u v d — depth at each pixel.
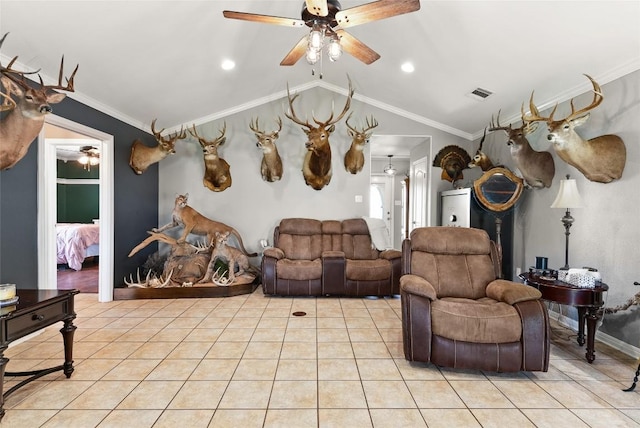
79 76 3.28
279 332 3.18
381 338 3.06
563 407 2.03
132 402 2.04
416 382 2.31
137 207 4.72
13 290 1.97
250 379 2.32
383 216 8.06
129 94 3.90
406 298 2.50
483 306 2.42
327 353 2.74
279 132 5.13
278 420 1.89
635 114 2.71
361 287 4.35
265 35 3.52
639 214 2.69
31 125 2.48
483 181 4.13
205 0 2.75
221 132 5.27
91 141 4.16
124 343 2.91
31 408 1.97
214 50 3.52
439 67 3.76
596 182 3.06
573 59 2.93
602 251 3.02
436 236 3.07
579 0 2.31
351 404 2.04
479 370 2.41
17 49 2.68
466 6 2.67
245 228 5.32
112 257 4.18
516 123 4.34
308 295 4.46
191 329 3.25
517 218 4.27
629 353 2.75
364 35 3.55
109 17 2.61
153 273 4.63
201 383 2.26
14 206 2.84
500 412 1.97
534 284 2.78
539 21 2.61
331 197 5.36
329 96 5.32
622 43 2.57
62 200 7.95
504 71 3.45
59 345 2.85
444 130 5.41
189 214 4.61
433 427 1.84
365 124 5.34
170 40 3.13
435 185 5.43
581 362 2.61
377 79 4.55
